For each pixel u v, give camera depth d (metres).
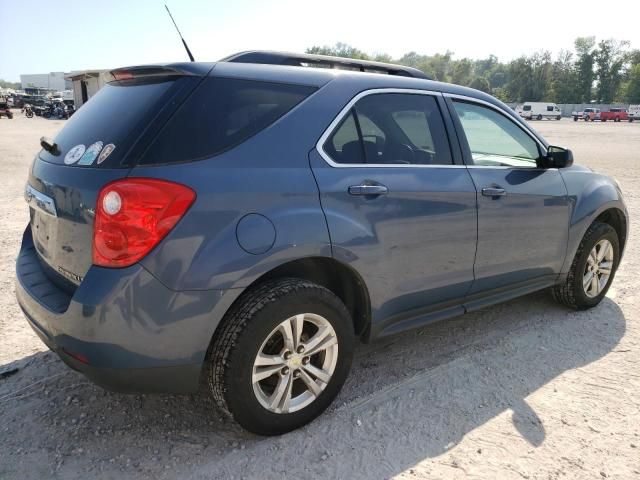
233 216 2.33
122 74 2.77
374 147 2.94
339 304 2.71
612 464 2.54
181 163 2.29
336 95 2.83
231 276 2.32
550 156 3.79
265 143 2.52
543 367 3.46
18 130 30.20
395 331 3.12
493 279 3.58
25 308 2.65
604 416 2.92
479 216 3.34
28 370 3.29
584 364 3.51
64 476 2.38
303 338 2.75
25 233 3.29
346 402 3.00
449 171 3.24
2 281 4.83
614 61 111.12
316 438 2.68
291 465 2.48
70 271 2.44
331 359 2.77
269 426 2.60
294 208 2.51
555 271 4.05
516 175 3.63
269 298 2.45
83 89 35.97
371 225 2.80
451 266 3.26
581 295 4.29
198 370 2.38
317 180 2.62
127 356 2.21
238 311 2.42
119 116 2.49
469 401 3.04
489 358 3.56
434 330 4.00
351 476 2.42
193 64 2.52
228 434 2.70
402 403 3.00
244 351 2.40
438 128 3.30
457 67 128.12
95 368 2.21
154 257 2.18
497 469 2.48
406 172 3.00
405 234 2.96
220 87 2.49
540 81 116.94
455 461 2.53
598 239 4.25
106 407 2.91
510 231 3.57
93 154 2.40
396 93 3.13
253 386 2.49
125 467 2.45
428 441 2.67
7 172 12.76
